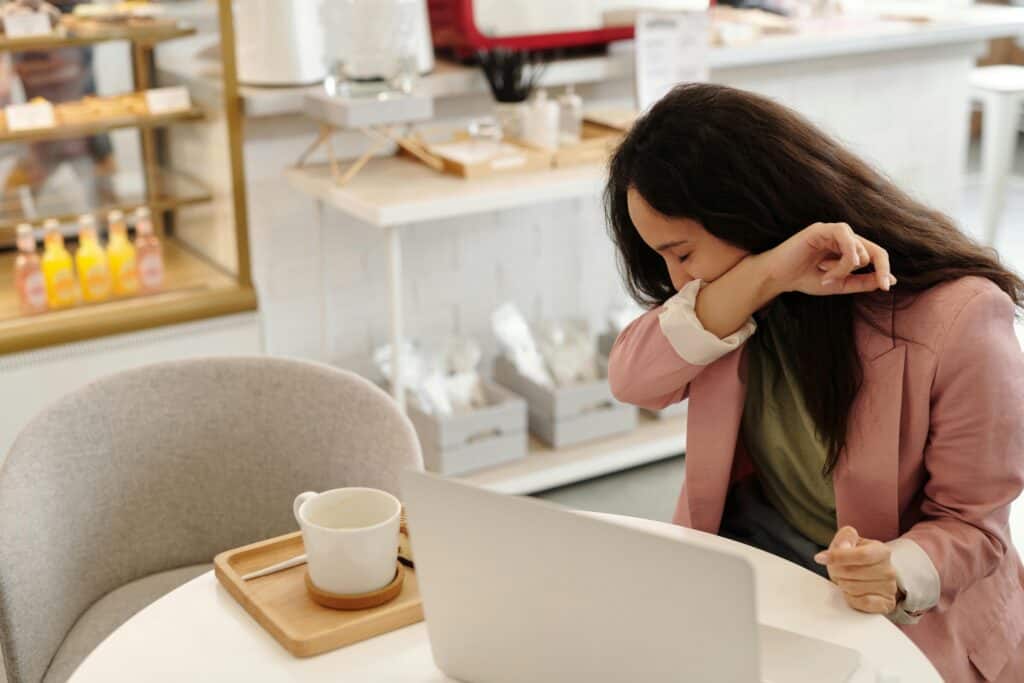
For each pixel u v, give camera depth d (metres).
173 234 3.21
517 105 3.19
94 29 2.80
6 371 2.81
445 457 3.10
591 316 3.92
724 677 1.03
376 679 1.27
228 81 2.87
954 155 4.59
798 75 4.08
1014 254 4.88
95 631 1.80
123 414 1.90
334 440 1.91
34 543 1.71
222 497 1.98
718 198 1.40
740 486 1.69
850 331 1.45
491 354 3.77
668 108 1.43
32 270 2.85
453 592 1.19
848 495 1.48
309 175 3.08
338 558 1.36
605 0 3.42
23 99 2.90
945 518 1.43
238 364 1.96
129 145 3.01
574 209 3.77
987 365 1.39
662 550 1.01
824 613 1.35
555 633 1.12
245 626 1.38
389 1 2.81
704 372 1.58
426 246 3.55
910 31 4.02
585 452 3.28
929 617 1.43
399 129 3.40
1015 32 4.23
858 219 1.42
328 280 3.43
